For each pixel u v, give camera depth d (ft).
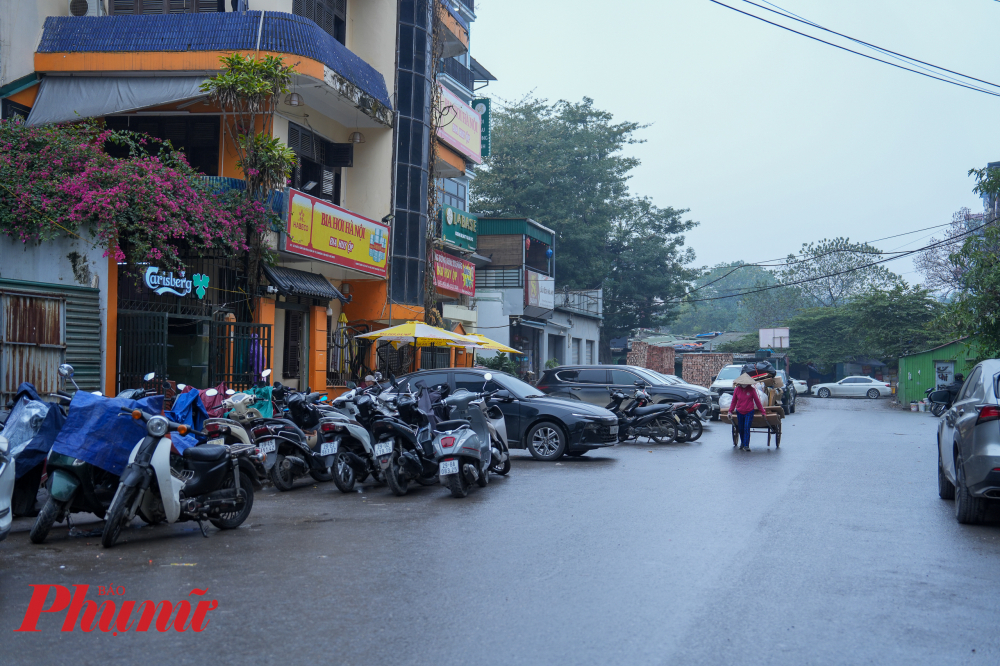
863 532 25.08
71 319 40.34
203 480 24.66
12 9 52.13
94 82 53.21
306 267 61.93
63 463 23.32
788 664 13.87
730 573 19.99
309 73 54.49
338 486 34.68
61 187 40.81
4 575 19.88
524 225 110.32
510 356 108.88
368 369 69.87
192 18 53.83
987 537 24.50
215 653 14.40
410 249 71.97
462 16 104.68
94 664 13.92
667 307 172.24
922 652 14.48
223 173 55.47
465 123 89.30
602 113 157.48
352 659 14.08
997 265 56.44
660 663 13.89
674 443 57.72
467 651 14.47
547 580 19.34
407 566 20.76
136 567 20.71
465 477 32.96
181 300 46.96
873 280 224.74
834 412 106.32
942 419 33.04
